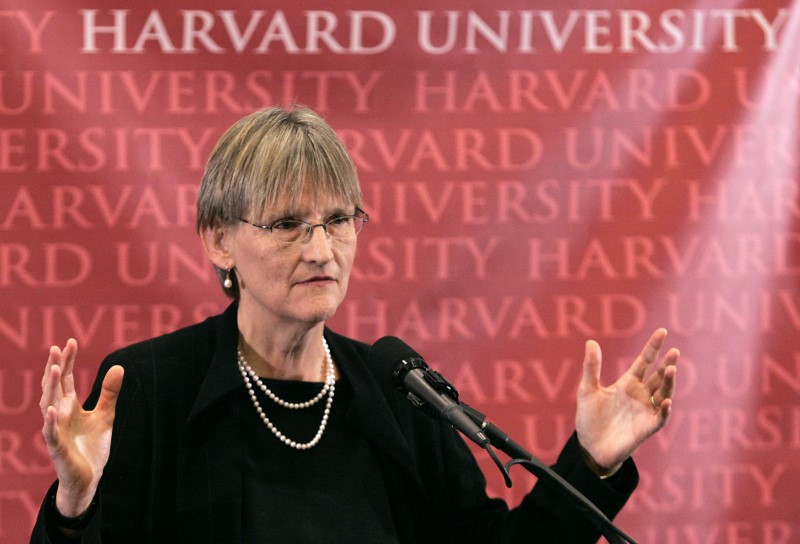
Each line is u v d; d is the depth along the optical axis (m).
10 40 10.83
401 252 11.30
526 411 11.43
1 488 10.96
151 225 11.06
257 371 6.68
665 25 11.34
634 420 6.24
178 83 11.02
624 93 11.34
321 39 11.13
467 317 11.37
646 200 11.40
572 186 11.36
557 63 11.30
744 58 11.39
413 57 11.22
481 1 11.23
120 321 11.07
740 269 11.45
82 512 5.59
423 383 5.92
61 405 5.46
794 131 11.44
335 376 6.85
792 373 11.52
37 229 10.95
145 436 6.26
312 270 6.17
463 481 7.05
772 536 11.56
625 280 11.42
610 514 6.38
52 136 10.91
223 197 6.39
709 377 11.47
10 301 10.94
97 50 10.93
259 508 6.21
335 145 6.41
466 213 11.32
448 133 11.28
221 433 6.35
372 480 6.57
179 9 10.99
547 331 11.41
